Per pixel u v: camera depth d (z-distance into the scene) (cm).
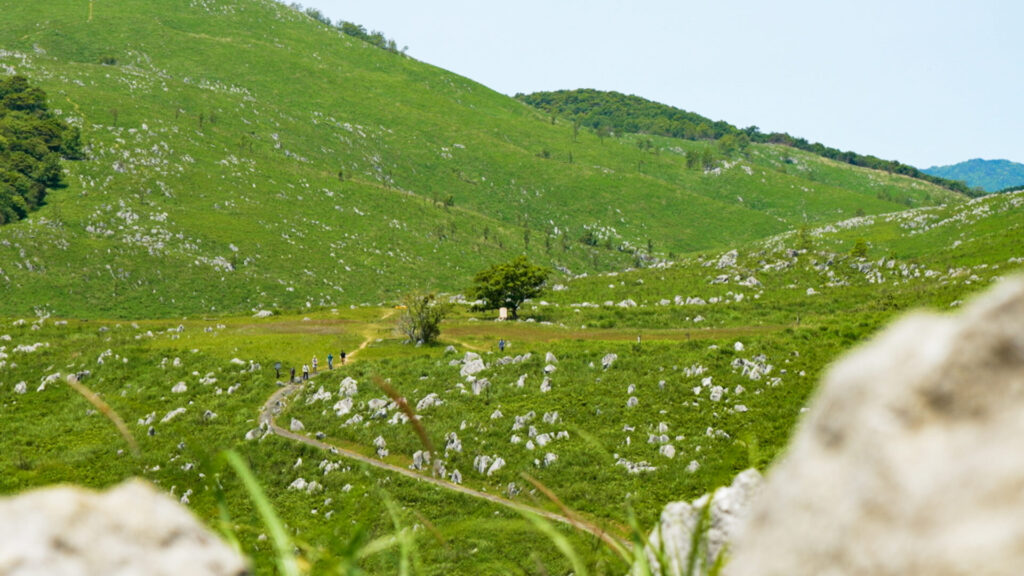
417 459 4466
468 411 5262
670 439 4478
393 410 5369
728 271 11294
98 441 5316
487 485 4209
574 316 9425
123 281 13000
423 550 2600
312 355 7444
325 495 4234
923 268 9906
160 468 4716
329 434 5150
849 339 5812
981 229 12788
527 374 5922
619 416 4928
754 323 8306
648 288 10969
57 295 12188
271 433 5072
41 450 5181
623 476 3975
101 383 6681
